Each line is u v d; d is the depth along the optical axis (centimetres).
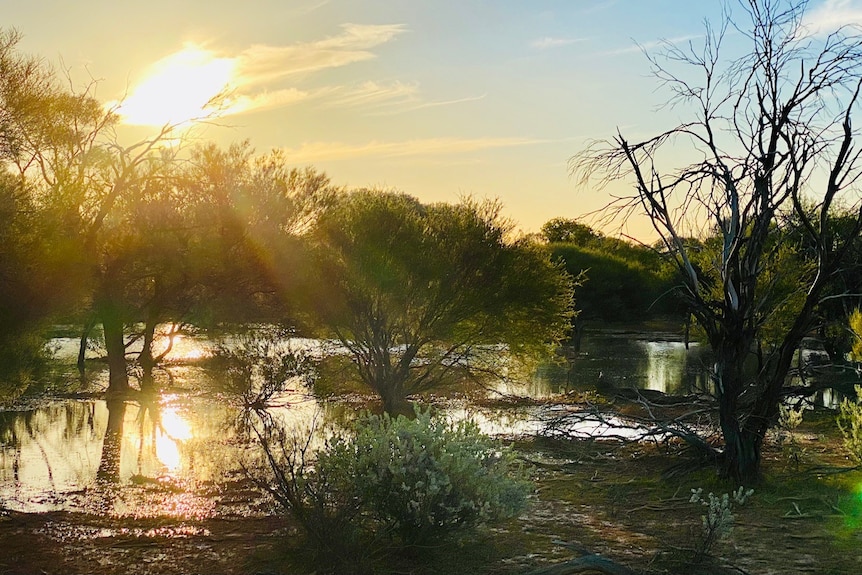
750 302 1327
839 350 2548
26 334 1264
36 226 1209
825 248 1296
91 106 2562
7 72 1323
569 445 1708
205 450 1681
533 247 2595
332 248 2553
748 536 1032
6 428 2023
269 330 2897
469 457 945
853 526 1077
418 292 2458
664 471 1414
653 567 896
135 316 2833
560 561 916
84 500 1234
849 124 1232
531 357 2730
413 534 925
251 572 873
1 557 934
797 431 1884
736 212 1298
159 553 948
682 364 4122
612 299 6588
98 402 2520
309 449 1638
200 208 2680
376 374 2491
